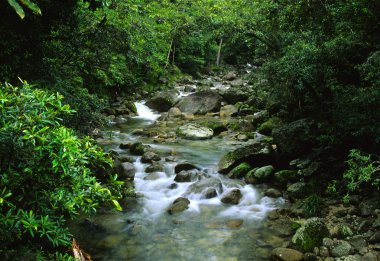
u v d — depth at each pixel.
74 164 3.15
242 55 35.06
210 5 19.16
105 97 16.28
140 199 6.97
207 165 8.93
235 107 16.28
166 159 9.22
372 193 6.29
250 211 6.49
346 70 8.76
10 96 2.88
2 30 6.44
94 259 4.82
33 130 2.69
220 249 5.15
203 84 23.44
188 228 5.83
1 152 2.76
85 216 6.11
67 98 7.63
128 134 12.49
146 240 5.40
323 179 7.16
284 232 5.60
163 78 22.98
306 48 8.93
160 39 23.00
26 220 2.83
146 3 20.91
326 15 7.02
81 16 9.10
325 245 5.00
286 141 8.36
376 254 4.60
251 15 14.12
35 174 2.98
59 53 8.91
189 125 12.89
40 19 7.43
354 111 6.71
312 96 9.12
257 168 8.13
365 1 6.73
